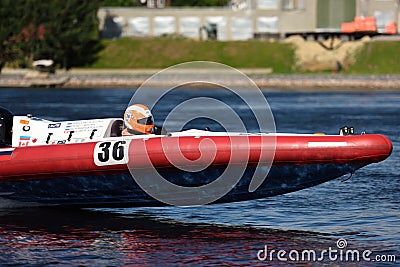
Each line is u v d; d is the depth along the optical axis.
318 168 45.00
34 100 148.75
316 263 39.78
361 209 50.41
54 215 49.53
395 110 130.38
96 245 42.69
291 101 155.00
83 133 47.69
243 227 46.41
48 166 47.41
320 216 48.72
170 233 45.16
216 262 39.75
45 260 39.91
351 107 137.62
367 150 44.00
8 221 47.91
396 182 59.50
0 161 48.22
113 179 46.94
